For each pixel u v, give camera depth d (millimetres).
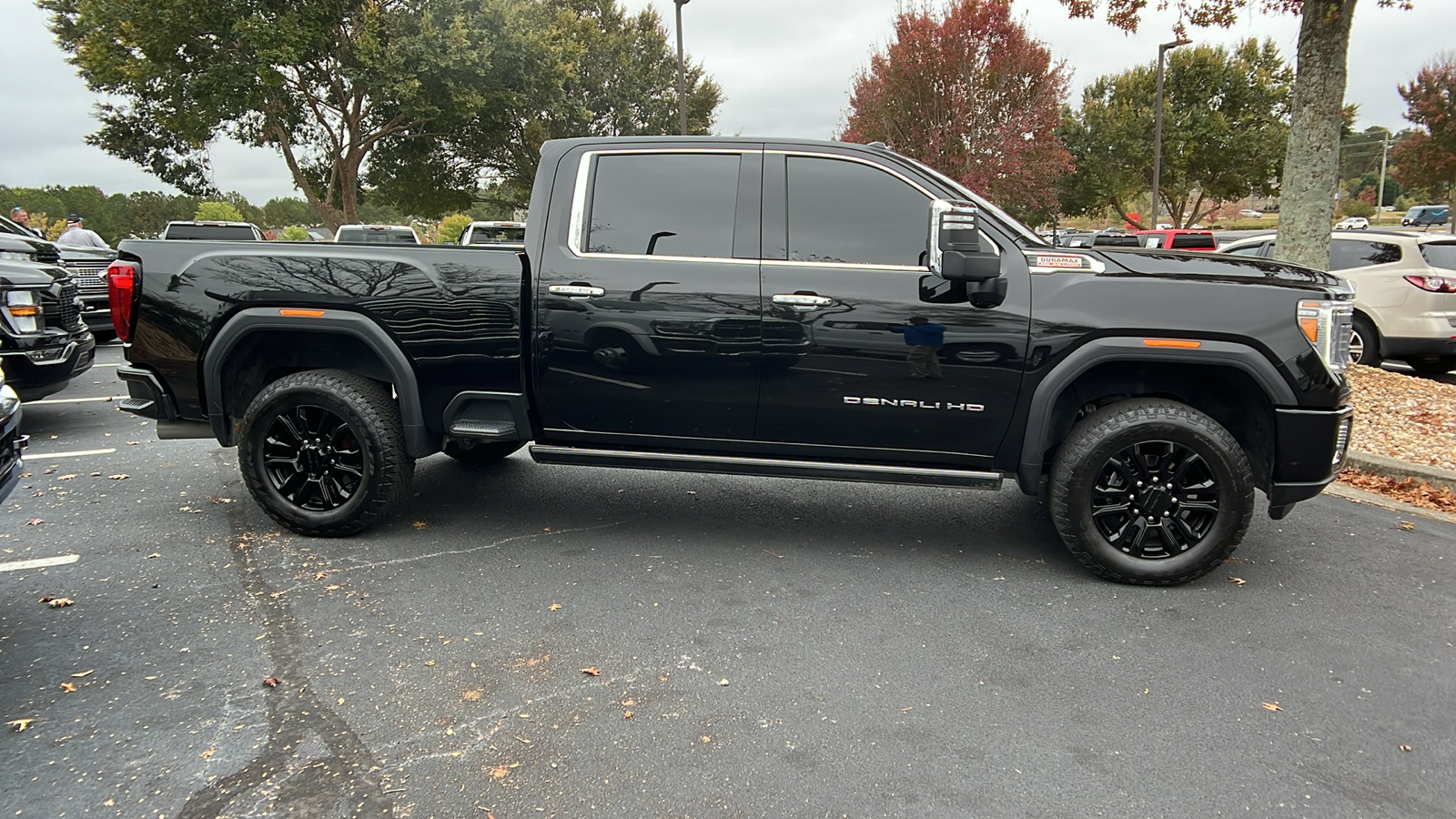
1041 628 3396
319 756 2486
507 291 4012
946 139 20359
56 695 2785
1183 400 3967
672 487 5316
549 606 3547
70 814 2213
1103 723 2721
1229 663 3125
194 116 19734
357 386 4152
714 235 3959
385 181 26188
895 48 20109
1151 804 2322
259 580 3771
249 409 4148
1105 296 3658
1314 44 7422
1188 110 33500
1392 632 3406
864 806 2297
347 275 4090
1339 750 2598
